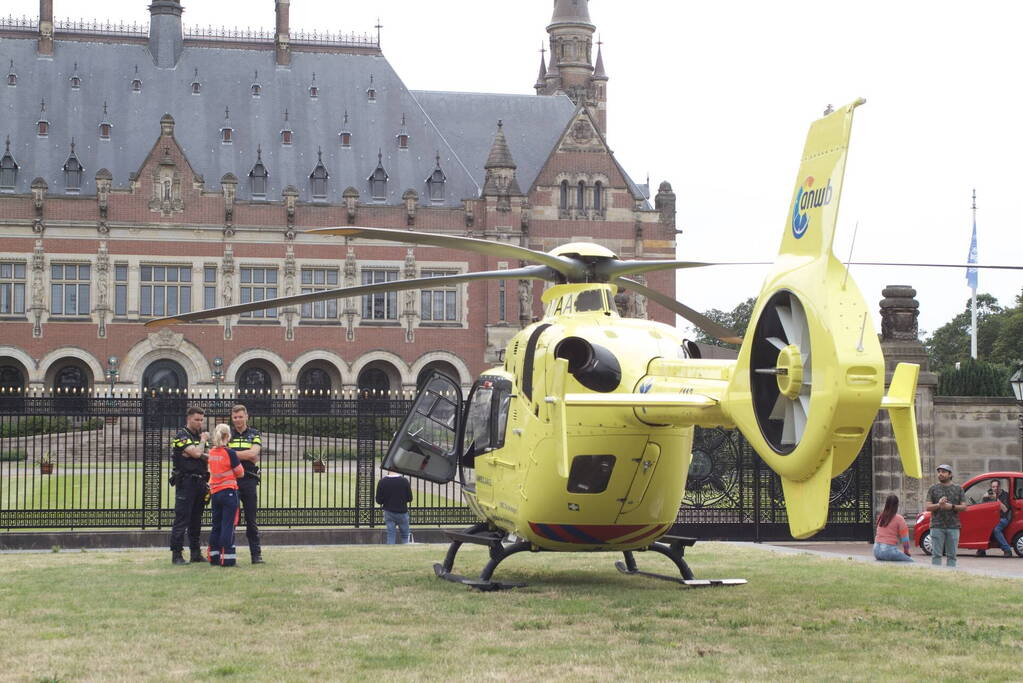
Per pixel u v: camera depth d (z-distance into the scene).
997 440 34.25
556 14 104.62
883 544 22.83
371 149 85.69
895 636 12.69
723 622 13.54
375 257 82.31
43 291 78.56
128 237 79.62
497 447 16.97
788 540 28.62
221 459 19.06
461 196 85.25
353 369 81.56
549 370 15.36
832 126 11.24
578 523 15.76
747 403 12.02
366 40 90.19
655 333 15.66
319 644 12.30
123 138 82.88
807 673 10.92
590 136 85.12
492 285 83.38
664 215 85.62
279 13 88.19
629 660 11.47
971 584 16.78
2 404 31.58
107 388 78.44
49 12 85.25
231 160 83.38
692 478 29.09
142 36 87.31
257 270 81.25
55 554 21.81
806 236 11.59
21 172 80.19
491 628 13.21
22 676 10.82
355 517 28.44
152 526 27.83
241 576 17.53
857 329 10.83
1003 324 100.69
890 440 30.58
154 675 10.90
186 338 79.88
